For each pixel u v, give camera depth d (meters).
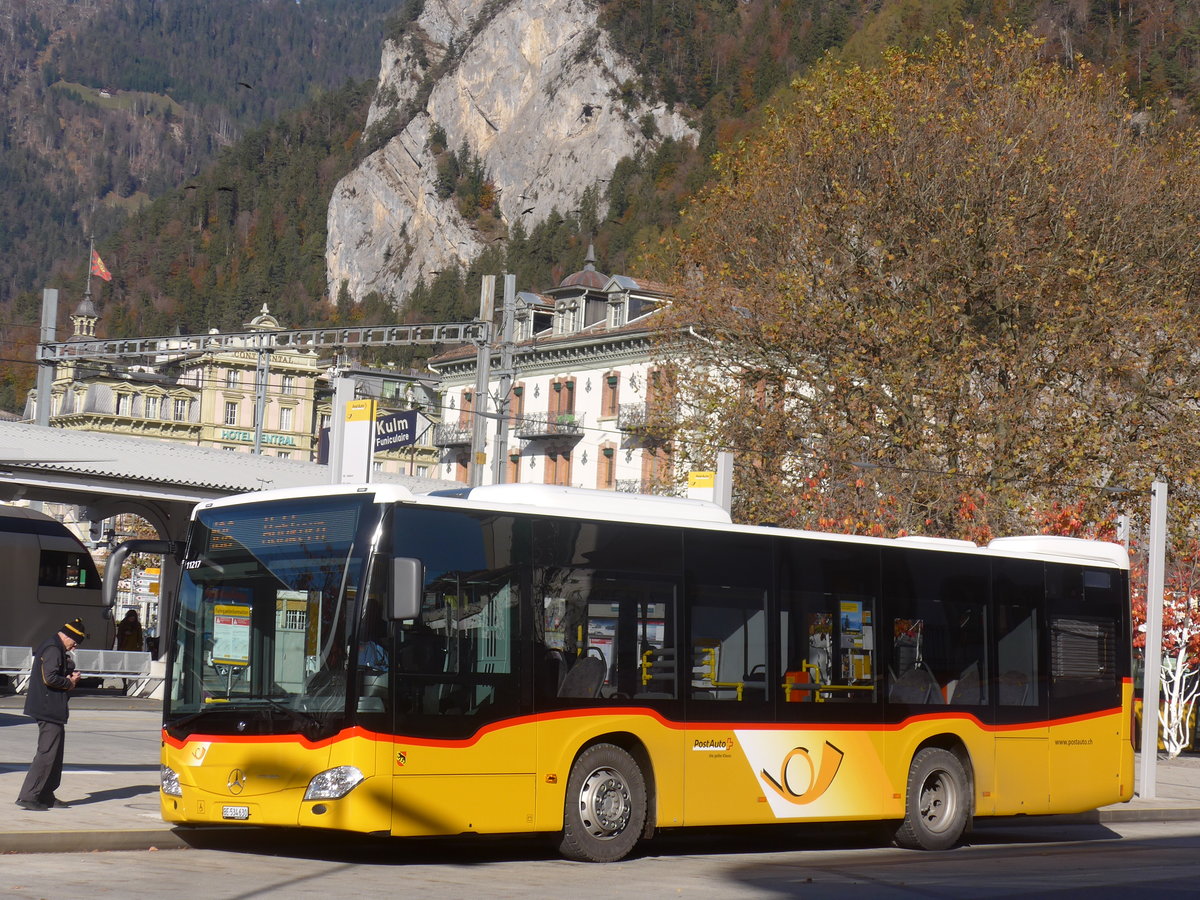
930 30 155.00
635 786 13.20
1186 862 14.73
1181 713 32.38
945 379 33.34
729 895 10.87
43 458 39.88
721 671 13.95
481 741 12.18
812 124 39.62
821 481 33.78
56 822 12.54
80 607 39.59
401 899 9.95
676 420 38.25
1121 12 139.75
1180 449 34.25
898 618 15.54
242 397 117.56
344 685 11.61
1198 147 39.53
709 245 40.41
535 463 80.31
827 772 14.62
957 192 36.62
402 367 126.50
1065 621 17.27
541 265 184.75
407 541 12.05
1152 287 37.25
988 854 15.38
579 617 13.02
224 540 12.68
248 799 11.88
